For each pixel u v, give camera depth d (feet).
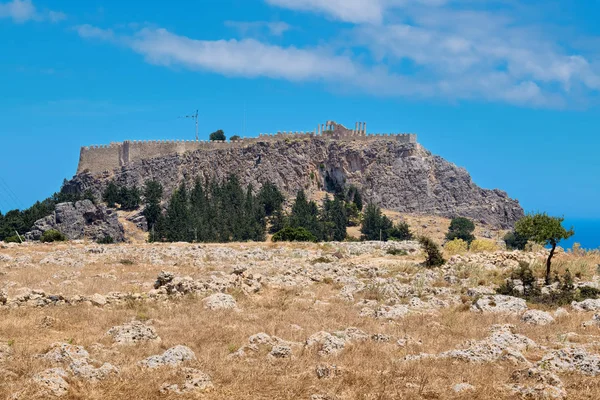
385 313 117.80
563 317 113.29
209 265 187.62
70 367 77.25
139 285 146.92
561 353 83.20
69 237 430.20
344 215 513.86
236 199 528.63
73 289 138.51
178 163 631.15
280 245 256.73
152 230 459.73
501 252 183.32
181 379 74.69
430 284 151.74
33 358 81.66
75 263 188.44
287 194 639.76
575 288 140.36
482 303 123.95
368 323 110.63
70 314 111.24
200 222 442.91
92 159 648.38
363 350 89.97
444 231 573.74
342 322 111.55
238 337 96.94
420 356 86.07
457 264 171.83
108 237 436.35
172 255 210.59
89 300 122.83
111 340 94.89
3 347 85.71
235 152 654.94
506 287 140.26
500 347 88.43
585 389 73.00
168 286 134.41
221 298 124.77
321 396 70.08
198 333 99.86
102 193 611.88
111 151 643.45
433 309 123.95
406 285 147.02
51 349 84.99
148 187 555.69
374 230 508.94
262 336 91.97
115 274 167.53
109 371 77.15
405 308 120.26
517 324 109.19
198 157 640.17
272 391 72.64
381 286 144.56
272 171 647.56
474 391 72.18
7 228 443.73
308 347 90.58
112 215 451.53
